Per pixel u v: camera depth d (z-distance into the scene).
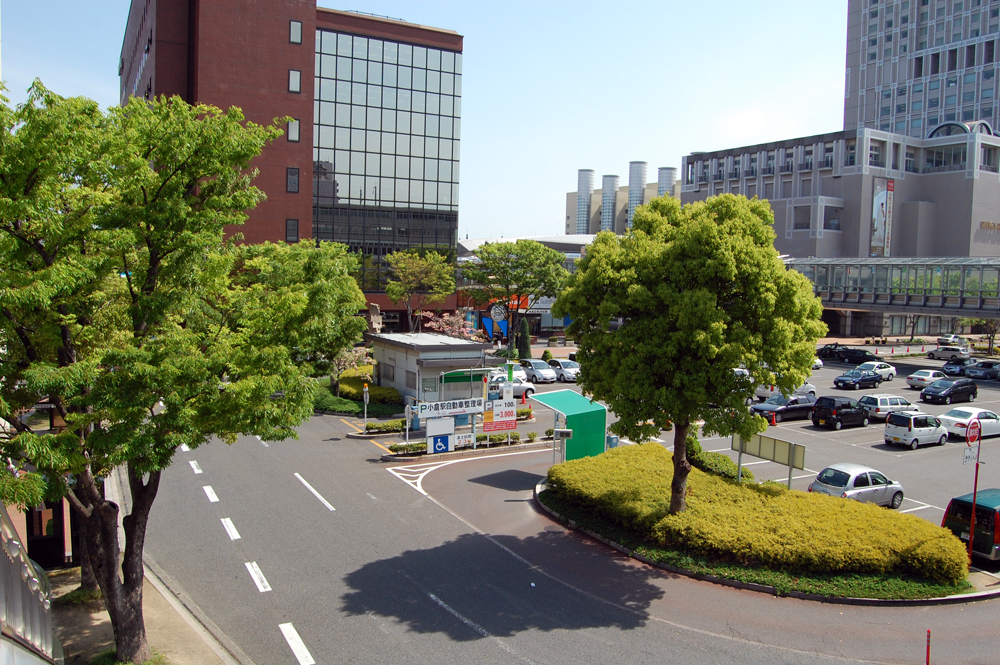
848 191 85.38
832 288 68.00
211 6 51.31
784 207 89.62
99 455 10.16
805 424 36.47
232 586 15.45
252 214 52.72
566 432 24.03
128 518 12.06
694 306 15.50
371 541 18.30
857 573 15.55
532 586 15.52
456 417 31.98
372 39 64.88
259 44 52.69
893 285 63.19
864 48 114.81
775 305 16.12
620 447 25.53
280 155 53.34
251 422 11.95
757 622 13.88
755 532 16.45
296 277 14.15
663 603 14.69
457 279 68.88
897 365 61.53
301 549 17.66
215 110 11.98
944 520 18.17
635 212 19.03
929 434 31.11
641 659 12.39
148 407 10.72
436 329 59.19
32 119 9.51
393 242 66.00
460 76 68.19
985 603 14.94
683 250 16.50
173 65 54.34
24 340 10.70
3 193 9.59
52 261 10.45
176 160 11.18
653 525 17.53
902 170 87.19
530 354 57.09
